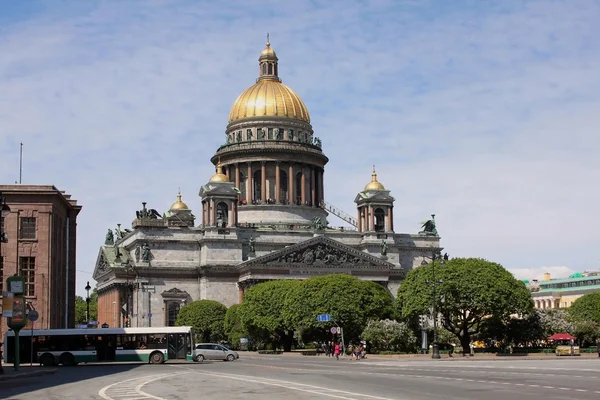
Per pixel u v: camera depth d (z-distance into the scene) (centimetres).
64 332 12700
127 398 5791
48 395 6253
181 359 13575
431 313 16262
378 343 16625
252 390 6444
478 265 16375
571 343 16050
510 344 17112
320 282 18712
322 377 8256
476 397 5591
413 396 5694
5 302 9762
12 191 13838
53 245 14112
